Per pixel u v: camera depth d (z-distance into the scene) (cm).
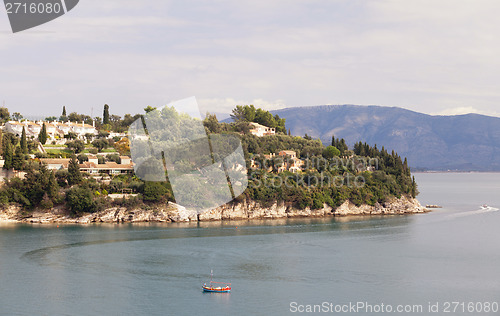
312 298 12394
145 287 12850
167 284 13162
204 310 11369
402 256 16912
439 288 13438
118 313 11094
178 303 11794
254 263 15462
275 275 14238
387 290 13188
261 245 17988
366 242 19062
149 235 19150
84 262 15112
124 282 13212
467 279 14300
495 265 15850
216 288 12656
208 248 17250
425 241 19550
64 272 14050
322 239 19388
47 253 16088
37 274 13825
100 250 16612
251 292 12681
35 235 18800
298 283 13538
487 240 19925
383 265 15650
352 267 15325
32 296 12075
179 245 17588
